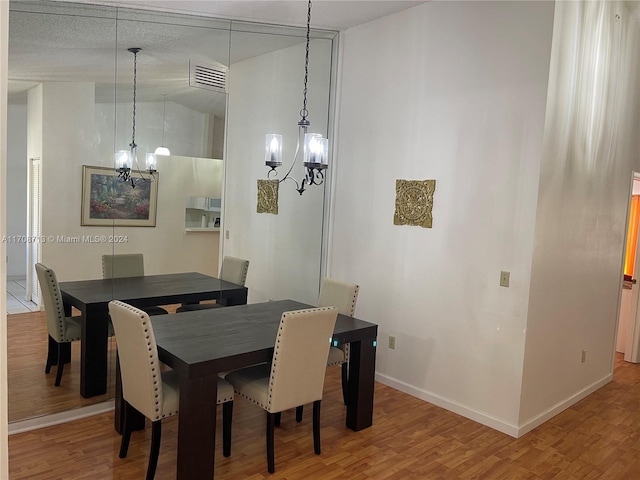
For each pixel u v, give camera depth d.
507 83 3.41
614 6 3.94
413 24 4.00
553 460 3.13
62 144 3.43
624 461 3.15
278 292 4.68
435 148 3.86
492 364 3.54
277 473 2.84
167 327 3.14
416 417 3.68
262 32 4.36
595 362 4.44
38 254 3.38
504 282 3.45
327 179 4.84
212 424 2.63
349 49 4.55
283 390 2.80
